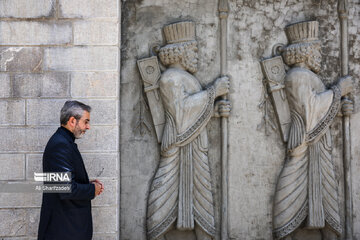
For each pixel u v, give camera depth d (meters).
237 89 4.41
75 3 3.79
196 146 4.25
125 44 4.34
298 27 4.40
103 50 3.78
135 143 4.27
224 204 4.27
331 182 4.34
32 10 3.77
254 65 4.45
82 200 3.28
